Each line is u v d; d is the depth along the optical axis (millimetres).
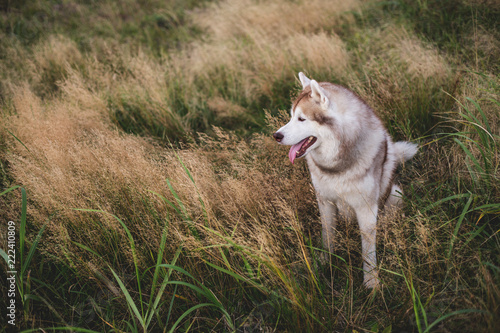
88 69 5262
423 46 4438
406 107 3496
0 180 3359
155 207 2754
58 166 3008
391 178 2826
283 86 4582
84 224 2623
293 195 2797
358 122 2434
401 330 2066
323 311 2141
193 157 3080
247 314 2303
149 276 2504
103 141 3367
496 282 1965
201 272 2439
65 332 2217
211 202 2777
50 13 7773
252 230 2576
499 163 2516
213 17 7043
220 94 4844
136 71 4836
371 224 2549
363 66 4145
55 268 2619
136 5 8242
